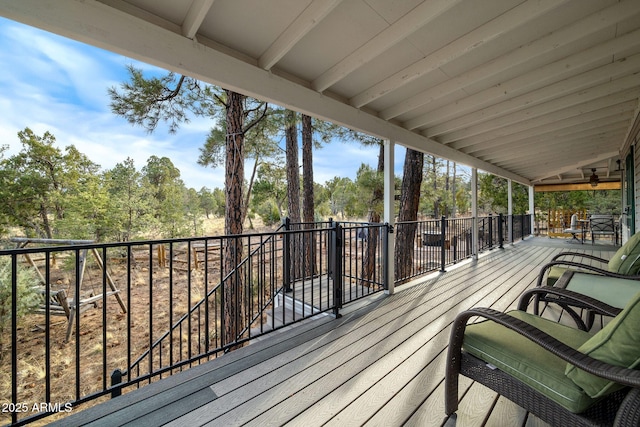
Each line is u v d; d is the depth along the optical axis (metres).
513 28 1.97
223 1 1.77
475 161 5.99
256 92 2.36
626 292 2.00
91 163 11.23
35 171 9.98
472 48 2.16
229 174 4.98
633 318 0.91
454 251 5.23
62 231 9.31
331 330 2.52
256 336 2.30
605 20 1.97
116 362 4.49
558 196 13.74
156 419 1.45
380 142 8.55
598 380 0.96
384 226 3.63
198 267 10.34
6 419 3.29
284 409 1.52
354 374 1.83
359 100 3.12
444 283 3.98
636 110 3.72
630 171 5.23
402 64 2.58
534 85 2.86
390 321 2.70
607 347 0.95
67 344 4.94
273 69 2.55
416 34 2.16
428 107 3.52
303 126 8.36
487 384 1.29
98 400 3.67
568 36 2.12
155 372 1.77
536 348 1.24
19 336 5.07
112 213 10.29
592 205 13.30
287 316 3.56
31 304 4.44
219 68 2.14
